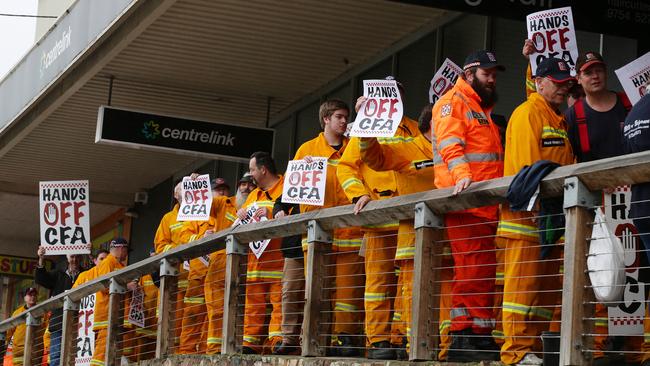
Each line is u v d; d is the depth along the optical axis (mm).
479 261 17375
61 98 38312
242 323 24016
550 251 16078
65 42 36469
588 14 21500
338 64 35031
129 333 33219
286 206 24656
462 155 17281
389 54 33094
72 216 36281
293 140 38719
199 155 36250
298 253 23656
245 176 28812
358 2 30172
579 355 14414
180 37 33406
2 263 66625
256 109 40000
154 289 33344
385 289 20219
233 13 31422
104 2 33000
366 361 18484
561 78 17078
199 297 28672
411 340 17438
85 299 33219
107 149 46125
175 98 39375
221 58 35031
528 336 16125
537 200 15320
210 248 25484
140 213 53500
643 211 15094
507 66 27562
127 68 36344
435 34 30812
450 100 17859
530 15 20641
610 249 14344
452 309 17641
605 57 23875
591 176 14477
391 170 20656
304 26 32156
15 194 52969
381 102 19438
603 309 17422
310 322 20625
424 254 17438
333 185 23219
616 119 18391
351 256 22078
